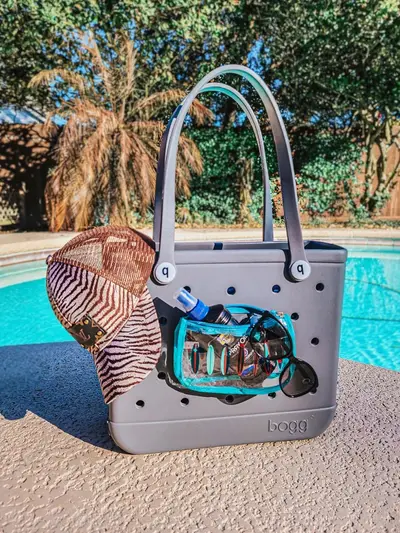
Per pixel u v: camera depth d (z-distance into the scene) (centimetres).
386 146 973
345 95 873
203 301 115
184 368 110
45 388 168
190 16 805
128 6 781
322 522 96
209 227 934
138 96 894
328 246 133
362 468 116
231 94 140
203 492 106
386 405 155
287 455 122
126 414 116
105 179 809
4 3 742
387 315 472
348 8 782
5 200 969
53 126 907
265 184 153
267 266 117
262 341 110
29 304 492
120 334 105
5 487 106
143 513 98
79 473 112
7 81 888
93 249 104
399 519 97
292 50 848
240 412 123
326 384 128
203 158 923
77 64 862
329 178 953
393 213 1051
